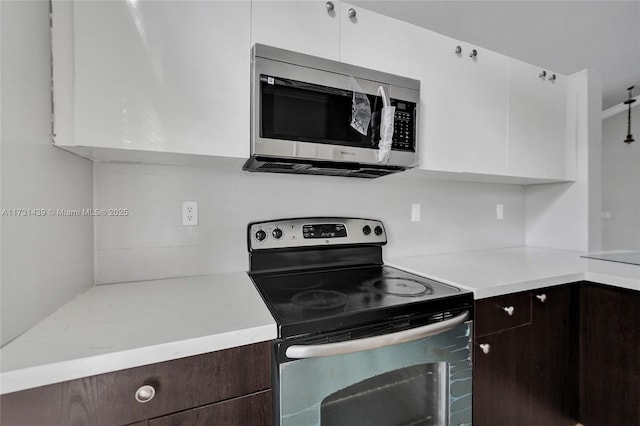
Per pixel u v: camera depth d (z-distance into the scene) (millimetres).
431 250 1911
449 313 1068
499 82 1620
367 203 1699
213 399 750
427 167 1404
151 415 694
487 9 1638
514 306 1239
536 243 2236
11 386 596
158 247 1268
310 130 1117
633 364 1266
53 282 869
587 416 1409
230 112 1038
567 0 1596
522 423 1260
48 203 840
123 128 907
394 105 1266
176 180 1292
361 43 1253
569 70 2453
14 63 697
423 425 1056
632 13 1713
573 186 2002
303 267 1465
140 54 924
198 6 994
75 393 637
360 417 954
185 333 752
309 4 1162
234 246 1390
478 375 1148
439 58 1433
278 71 1063
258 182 1437
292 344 827
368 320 930
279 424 805
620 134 3682
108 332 754
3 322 667
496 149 1614
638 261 1644
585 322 1419
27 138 744
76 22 859
